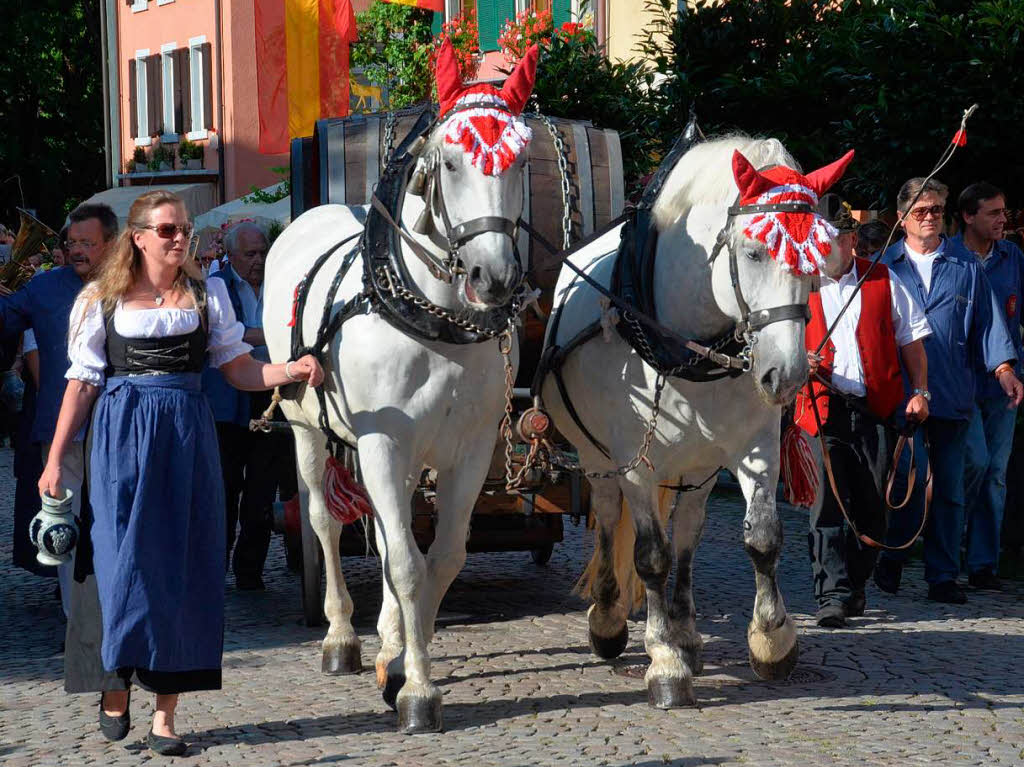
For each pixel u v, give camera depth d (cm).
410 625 552
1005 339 844
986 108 945
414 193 525
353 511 596
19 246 780
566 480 740
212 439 525
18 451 820
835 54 1107
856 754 512
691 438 581
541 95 1191
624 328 579
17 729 562
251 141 3394
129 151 3806
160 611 502
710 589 852
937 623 757
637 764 502
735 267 521
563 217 703
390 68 2405
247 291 905
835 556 752
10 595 880
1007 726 550
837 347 757
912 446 779
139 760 516
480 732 546
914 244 855
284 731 552
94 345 518
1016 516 957
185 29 3550
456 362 546
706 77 1201
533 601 827
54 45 3994
